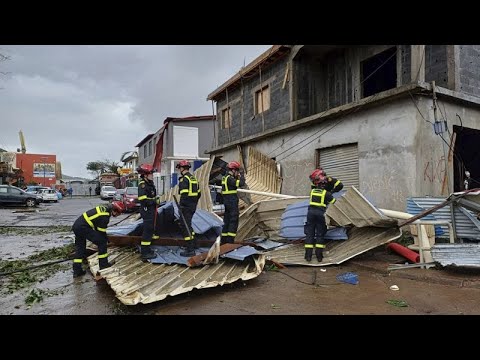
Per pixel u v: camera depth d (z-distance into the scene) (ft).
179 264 18.95
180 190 20.38
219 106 66.08
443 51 32.27
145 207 20.02
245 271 18.17
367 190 32.42
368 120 32.65
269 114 49.73
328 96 45.11
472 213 20.76
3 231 43.29
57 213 70.85
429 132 29.19
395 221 20.06
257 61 49.83
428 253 19.94
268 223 29.07
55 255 26.91
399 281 17.97
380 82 43.55
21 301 15.84
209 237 24.29
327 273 19.75
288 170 43.80
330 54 44.60
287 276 19.25
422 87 27.58
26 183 157.58
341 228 23.62
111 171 227.20
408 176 28.73
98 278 18.76
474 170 38.70
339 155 36.68
